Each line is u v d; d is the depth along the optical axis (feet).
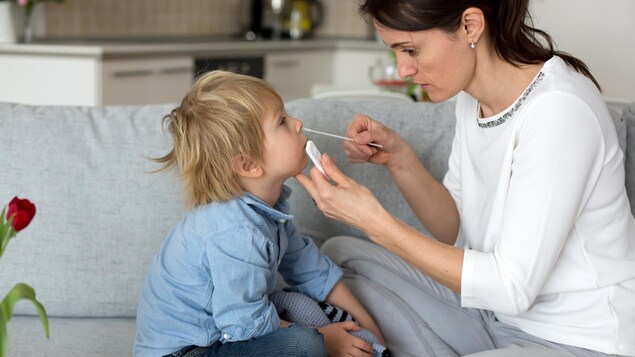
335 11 19.89
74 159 5.99
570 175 4.33
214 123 4.96
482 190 5.22
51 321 5.87
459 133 5.42
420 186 5.83
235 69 15.42
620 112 6.47
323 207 4.90
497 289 4.45
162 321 5.04
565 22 8.63
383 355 5.27
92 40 14.67
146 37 16.34
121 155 6.06
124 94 12.80
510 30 4.65
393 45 4.65
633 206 5.98
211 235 4.95
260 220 5.09
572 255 4.65
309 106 6.59
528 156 4.43
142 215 5.97
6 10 12.47
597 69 8.55
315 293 5.72
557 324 4.80
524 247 4.40
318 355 4.92
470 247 5.52
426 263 4.58
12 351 5.28
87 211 5.93
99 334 5.68
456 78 4.66
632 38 8.28
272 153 5.11
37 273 5.85
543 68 4.64
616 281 4.63
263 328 4.92
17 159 5.94
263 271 4.98
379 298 5.70
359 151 5.75
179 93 14.16
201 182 5.07
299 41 17.30
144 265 5.96
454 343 5.50
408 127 6.59
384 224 4.64
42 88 12.32
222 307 4.89
